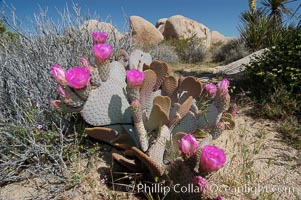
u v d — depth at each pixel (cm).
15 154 74
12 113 92
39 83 95
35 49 109
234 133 102
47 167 72
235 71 234
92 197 67
